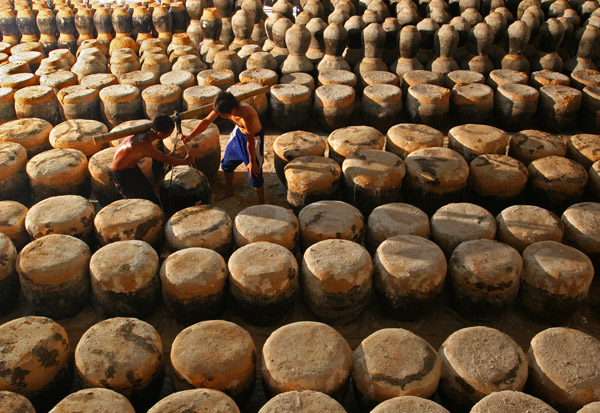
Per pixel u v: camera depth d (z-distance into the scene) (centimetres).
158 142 636
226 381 351
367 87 785
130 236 491
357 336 458
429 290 437
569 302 442
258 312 438
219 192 668
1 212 513
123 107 737
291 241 488
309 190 566
